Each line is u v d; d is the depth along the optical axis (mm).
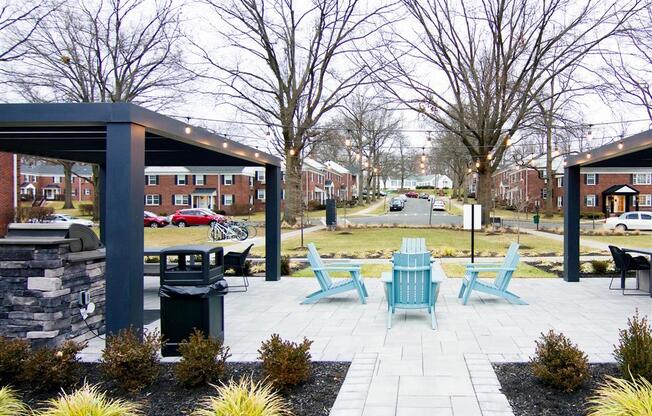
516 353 5172
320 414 3650
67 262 5719
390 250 16969
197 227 32281
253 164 11086
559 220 34875
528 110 23984
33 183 60562
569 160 10156
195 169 45656
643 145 7047
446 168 75062
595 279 10570
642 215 27234
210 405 3650
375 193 74812
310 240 21031
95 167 30891
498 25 23125
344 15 25484
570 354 4062
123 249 4996
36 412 3617
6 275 5484
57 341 5504
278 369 4074
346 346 5516
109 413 3277
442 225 28156
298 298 8602
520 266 12938
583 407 3682
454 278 10836
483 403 3801
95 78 25703
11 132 6449
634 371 3938
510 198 54938
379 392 4062
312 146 42094
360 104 42312
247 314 7297
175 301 5199
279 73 27219
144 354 4191
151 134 6441
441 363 4844
